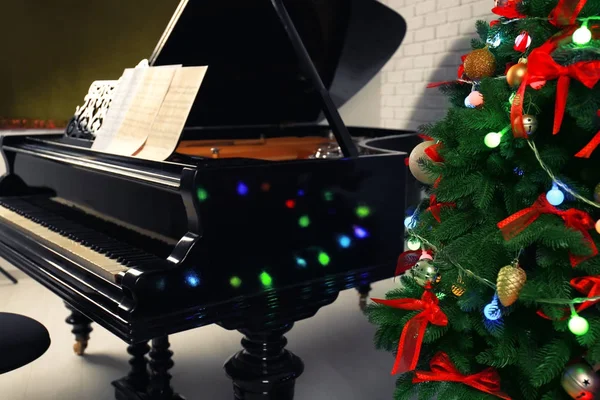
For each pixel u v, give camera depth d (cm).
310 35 317
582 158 162
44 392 270
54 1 445
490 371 173
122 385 257
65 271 204
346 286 215
